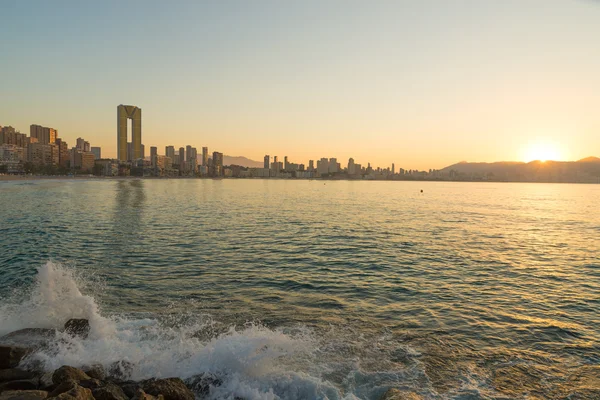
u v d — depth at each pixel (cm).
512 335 1480
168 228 4378
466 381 1135
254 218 5591
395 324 1580
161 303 1817
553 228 5059
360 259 2856
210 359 1197
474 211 7625
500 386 1112
